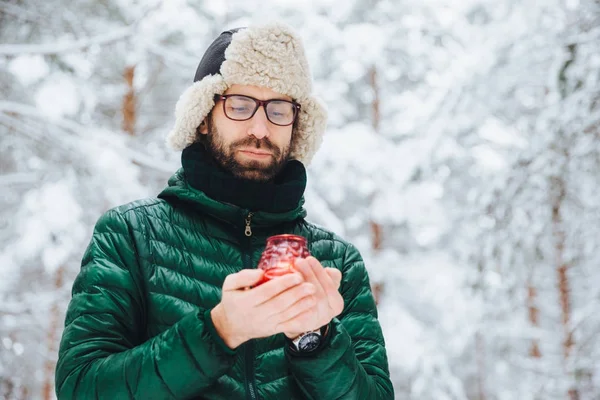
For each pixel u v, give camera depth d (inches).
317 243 65.1
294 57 63.5
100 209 236.1
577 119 208.1
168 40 323.3
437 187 350.9
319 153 327.0
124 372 46.4
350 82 375.2
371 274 363.9
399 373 360.2
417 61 376.2
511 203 224.7
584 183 214.7
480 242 235.8
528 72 252.4
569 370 282.4
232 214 60.1
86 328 51.3
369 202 389.4
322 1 338.0
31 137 230.5
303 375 51.2
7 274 254.8
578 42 210.8
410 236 422.0
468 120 292.4
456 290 337.7
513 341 370.0
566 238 224.8
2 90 254.4
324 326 51.2
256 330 43.4
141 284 55.1
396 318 354.9
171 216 59.3
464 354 454.9
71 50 223.1
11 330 283.9
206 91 62.2
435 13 359.3
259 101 61.1
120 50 297.0
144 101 373.1
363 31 332.5
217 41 66.1
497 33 266.5
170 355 45.7
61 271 298.5
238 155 60.4
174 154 291.4
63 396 48.8
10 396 267.6
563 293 299.4
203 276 56.7
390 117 391.9
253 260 59.7
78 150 218.1
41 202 212.8
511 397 343.3
